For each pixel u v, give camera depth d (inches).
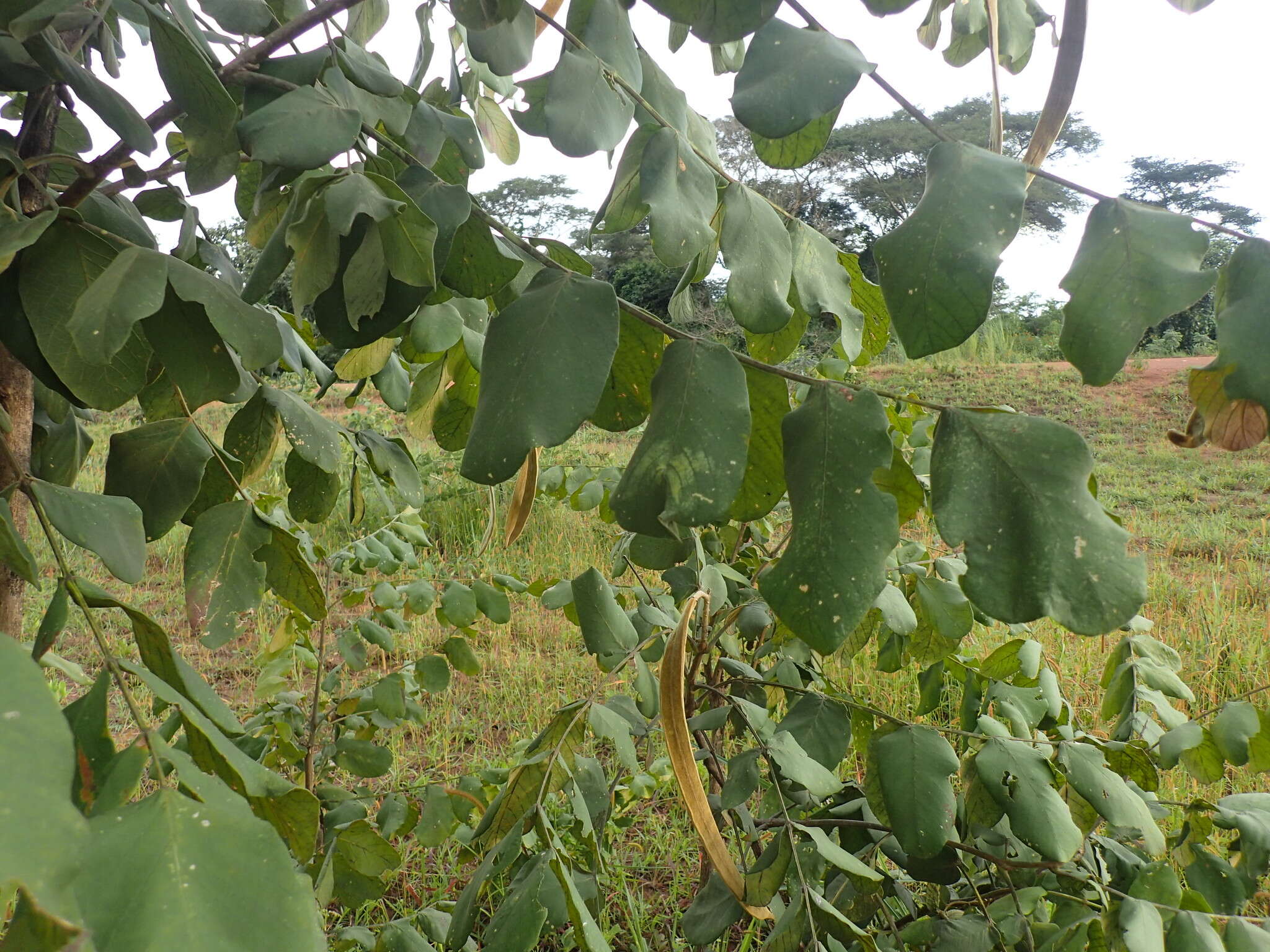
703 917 47.3
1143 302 18.8
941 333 19.2
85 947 8.4
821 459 21.7
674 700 31.5
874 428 21.6
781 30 20.5
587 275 26.6
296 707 77.9
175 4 25.0
